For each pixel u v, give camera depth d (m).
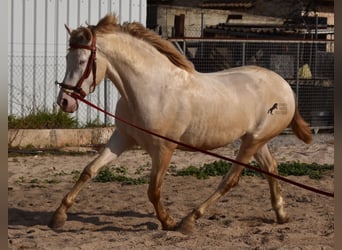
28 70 17.02
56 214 9.05
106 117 17.34
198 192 11.77
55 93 17.22
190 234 8.85
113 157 8.89
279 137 17.16
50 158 14.62
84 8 17.44
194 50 19.70
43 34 17.14
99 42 8.53
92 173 8.85
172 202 10.98
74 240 8.38
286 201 11.22
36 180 12.43
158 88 8.62
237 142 16.45
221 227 9.30
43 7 17.12
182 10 27.02
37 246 8.04
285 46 18.64
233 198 11.32
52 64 17.22
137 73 8.57
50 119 16.39
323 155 15.80
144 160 14.59
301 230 9.16
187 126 8.77
